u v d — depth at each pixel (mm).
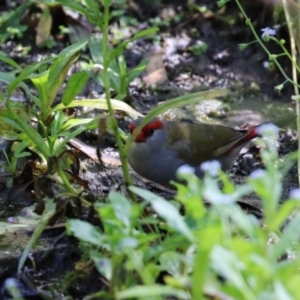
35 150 10203
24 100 12695
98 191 10344
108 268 6746
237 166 11523
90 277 7922
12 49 14805
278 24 14141
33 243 7949
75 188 10055
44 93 9617
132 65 14258
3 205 9727
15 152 9820
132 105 13141
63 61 9508
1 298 7754
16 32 14977
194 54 14727
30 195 9875
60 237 8594
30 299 7742
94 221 8484
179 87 13898
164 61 14562
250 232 6000
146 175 10383
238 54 14672
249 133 10398
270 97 13648
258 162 11586
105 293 6891
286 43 14031
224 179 6281
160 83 13953
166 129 10195
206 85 14000
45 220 8102
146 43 14984
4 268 8117
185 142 10203
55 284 7938
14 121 9117
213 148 10289
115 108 9875
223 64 14531
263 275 5656
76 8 8086
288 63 13938
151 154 10102
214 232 5520
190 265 6438
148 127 9984
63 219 9016
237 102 13414
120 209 6582
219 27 15281
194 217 6309
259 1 14805
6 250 8438
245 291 5469
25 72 8273
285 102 13500
